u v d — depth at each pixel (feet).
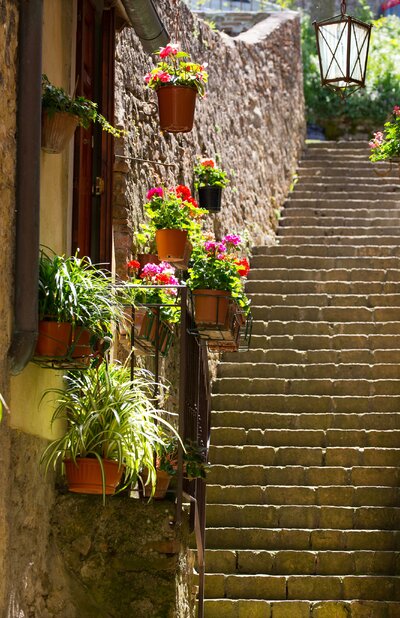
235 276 22.03
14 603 15.81
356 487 31.45
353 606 27.91
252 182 45.78
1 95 15.74
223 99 42.55
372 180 53.06
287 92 53.93
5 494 15.55
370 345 38.22
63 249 20.16
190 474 19.75
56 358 16.80
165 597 18.24
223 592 28.48
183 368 19.57
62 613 17.83
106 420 18.07
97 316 17.19
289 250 44.47
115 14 24.09
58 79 20.02
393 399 35.09
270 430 33.83
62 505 18.35
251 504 31.32
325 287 41.55
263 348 38.34
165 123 24.16
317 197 51.60
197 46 40.04
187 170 36.06
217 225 39.78
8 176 15.99
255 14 57.31
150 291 23.26
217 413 34.53
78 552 18.31
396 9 75.66
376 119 63.16
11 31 16.21
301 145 56.95
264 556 29.32
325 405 35.19
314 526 30.66
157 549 18.35
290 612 27.86
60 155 19.86
